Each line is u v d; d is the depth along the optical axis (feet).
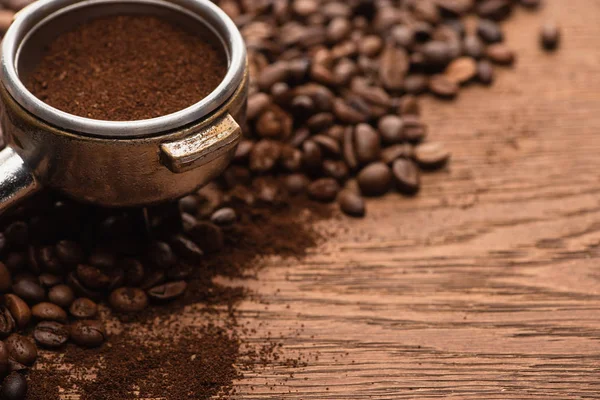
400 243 1.59
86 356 1.46
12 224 1.50
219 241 1.56
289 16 1.83
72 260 1.49
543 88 1.80
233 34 1.45
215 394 1.44
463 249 1.59
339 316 1.51
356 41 1.79
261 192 1.62
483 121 1.75
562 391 1.45
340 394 1.44
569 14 1.91
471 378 1.46
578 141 1.73
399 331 1.50
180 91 1.46
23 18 1.44
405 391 1.44
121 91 1.46
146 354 1.46
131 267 1.51
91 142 1.36
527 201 1.65
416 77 1.78
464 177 1.68
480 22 1.86
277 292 1.54
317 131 1.67
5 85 1.38
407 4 1.86
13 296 1.46
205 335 1.49
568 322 1.51
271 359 1.47
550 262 1.58
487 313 1.52
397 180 1.65
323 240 1.59
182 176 1.40
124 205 1.43
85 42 1.51
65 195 1.45
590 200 1.65
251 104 1.65
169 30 1.52
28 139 1.39
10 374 1.41
